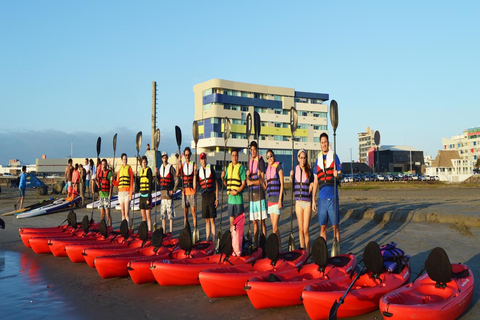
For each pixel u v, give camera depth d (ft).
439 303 14.76
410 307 14.21
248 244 23.53
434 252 16.44
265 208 27.78
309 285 16.66
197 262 22.56
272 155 26.30
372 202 60.49
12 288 23.39
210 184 30.14
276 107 258.78
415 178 226.79
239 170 28.04
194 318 17.63
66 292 22.35
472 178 211.61
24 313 19.22
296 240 33.40
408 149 374.63
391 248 19.54
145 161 34.76
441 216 38.58
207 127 239.71
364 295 16.28
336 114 24.34
